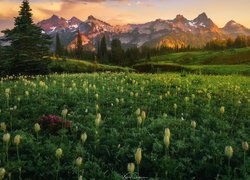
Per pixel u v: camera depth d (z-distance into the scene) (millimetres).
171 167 8953
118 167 9398
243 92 25594
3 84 25281
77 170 8516
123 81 28500
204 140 11375
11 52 47062
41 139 10953
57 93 20203
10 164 8547
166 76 36688
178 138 11680
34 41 47250
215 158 9711
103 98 18969
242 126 13945
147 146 10625
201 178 9047
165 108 17484
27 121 13227
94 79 30484
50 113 15008
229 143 10617
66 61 112062
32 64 46688
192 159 9781
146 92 22797
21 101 17094
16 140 8461
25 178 8312
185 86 26625
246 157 9812
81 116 14211
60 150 8047
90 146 10492
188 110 17047
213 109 17766
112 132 11734
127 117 14586
